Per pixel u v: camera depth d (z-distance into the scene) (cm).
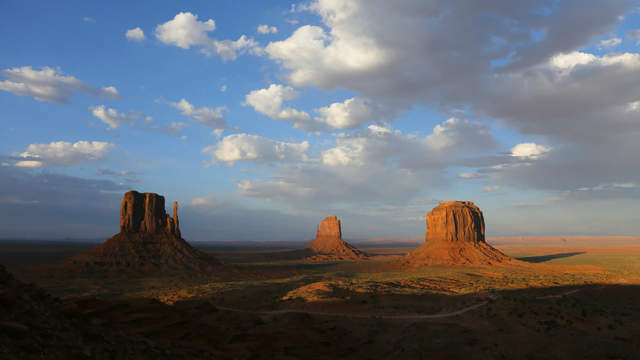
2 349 1515
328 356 3616
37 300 2223
